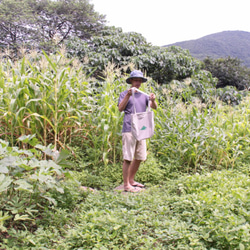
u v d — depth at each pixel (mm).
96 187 3924
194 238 2189
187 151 4863
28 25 22344
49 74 4566
